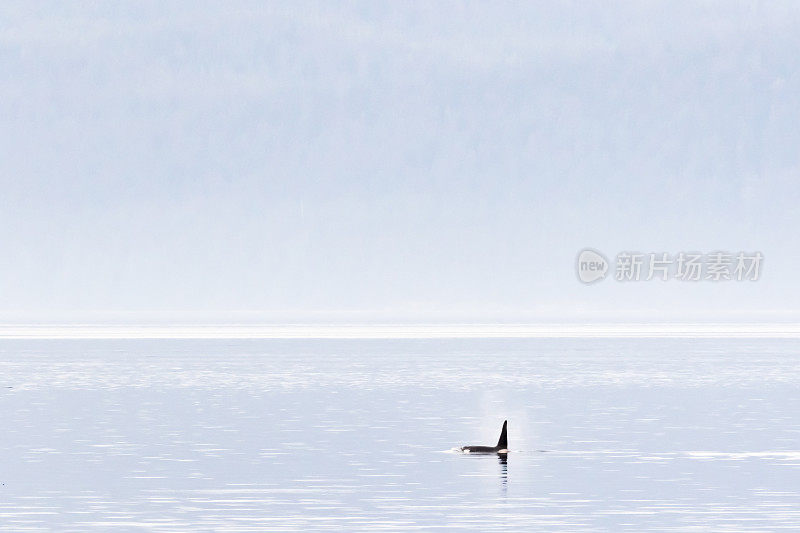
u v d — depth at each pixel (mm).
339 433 91750
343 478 71500
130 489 68125
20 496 66188
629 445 85688
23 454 81188
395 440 87875
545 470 74500
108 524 59281
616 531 57812
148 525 59000
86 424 97875
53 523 59531
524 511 62125
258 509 62625
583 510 62406
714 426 96688
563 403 115000
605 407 111625
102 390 128750
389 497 65812
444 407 111062
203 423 98438
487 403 114562
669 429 94750
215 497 65812
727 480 70938
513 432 92688
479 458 79188
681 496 66062
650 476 72312
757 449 83625
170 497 65812
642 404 114312
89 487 68812
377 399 118438
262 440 87875
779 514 61375
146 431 93188
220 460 78375
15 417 103250
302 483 69875
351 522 59594
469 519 60219
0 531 57812
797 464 76875
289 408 110125
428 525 59000
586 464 76938
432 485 69312
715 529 58125
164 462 77500
